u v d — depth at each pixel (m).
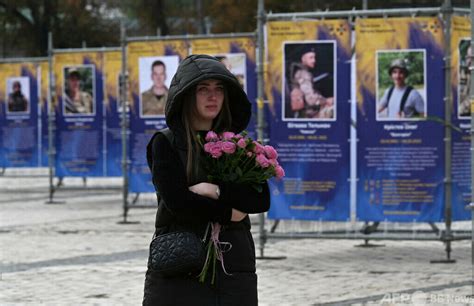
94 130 29.06
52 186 29.62
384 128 16.42
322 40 16.66
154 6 47.50
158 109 22.12
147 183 22.62
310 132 16.72
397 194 16.45
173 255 6.44
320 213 16.77
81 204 29.19
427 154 16.30
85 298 13.06
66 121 29.23
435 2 35.25
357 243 19.12
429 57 16.23
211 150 6.55
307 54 16.70
